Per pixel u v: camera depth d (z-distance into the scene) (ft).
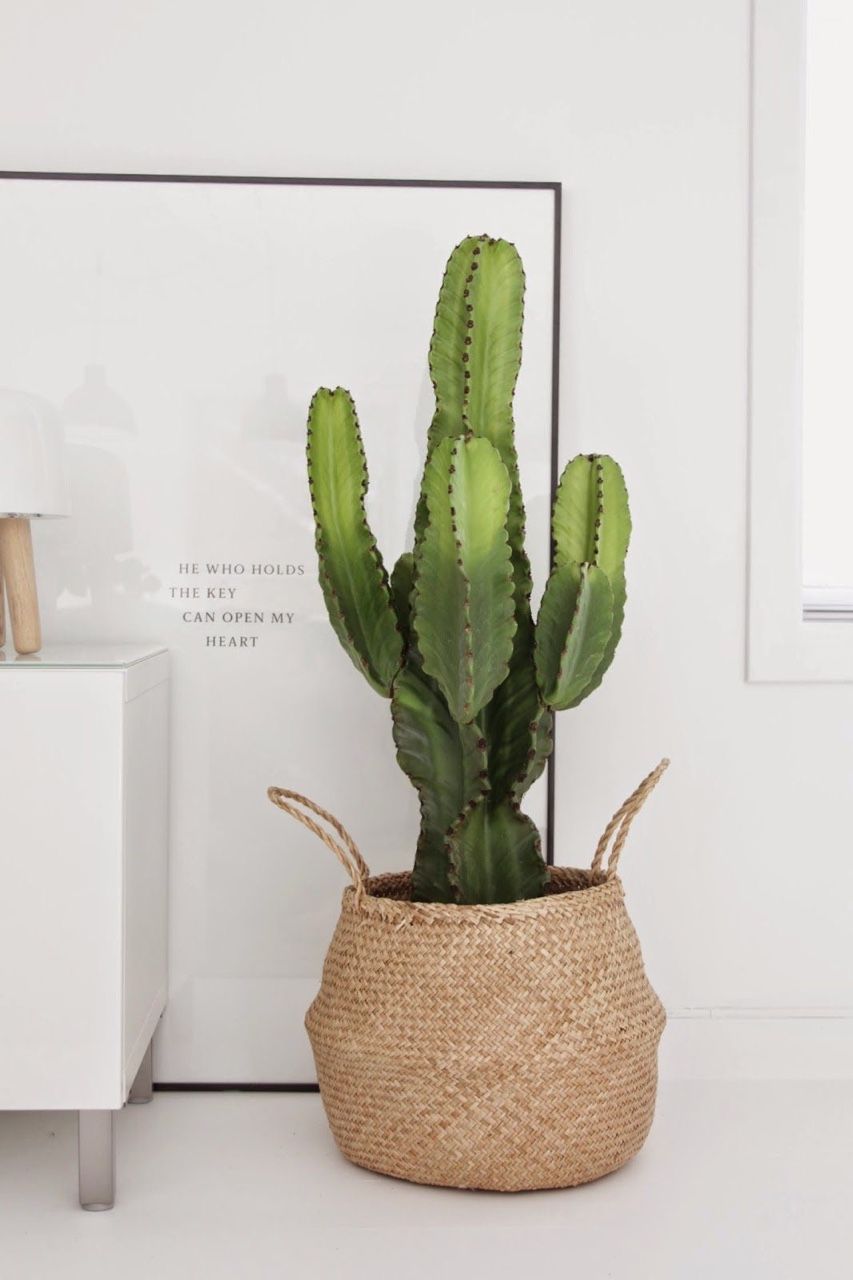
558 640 5.38
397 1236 4.91
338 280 6.41
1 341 6.37
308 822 5.55
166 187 6.38
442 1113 5.10
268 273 6.40
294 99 6.48
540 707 5.47
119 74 6.45
